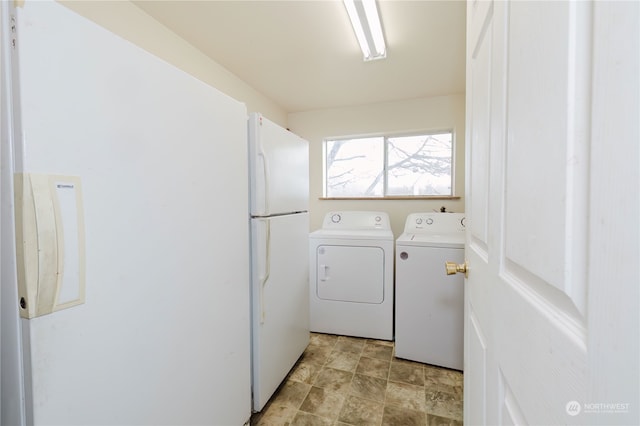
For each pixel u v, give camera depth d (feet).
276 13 5.23
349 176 10.70
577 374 0.94
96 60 2.13
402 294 6.89
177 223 2.93
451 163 9.56
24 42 1.72
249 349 4.36
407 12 5.15
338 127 10.37
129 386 2.42
